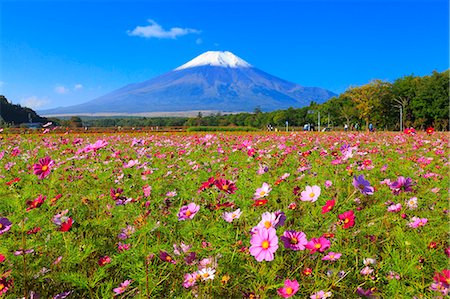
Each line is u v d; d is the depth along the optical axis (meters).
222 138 12.26
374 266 2.14
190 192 3.59
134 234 2.30
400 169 4.97
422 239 2.36
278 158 5.47
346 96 72.31
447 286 1.79
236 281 2.02
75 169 4.82
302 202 3.11
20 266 2.13
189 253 2.14
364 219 2.85
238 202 3.08
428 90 55.41
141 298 1.87
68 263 2.16
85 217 2.98
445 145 8.57
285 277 2.05
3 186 3.61
